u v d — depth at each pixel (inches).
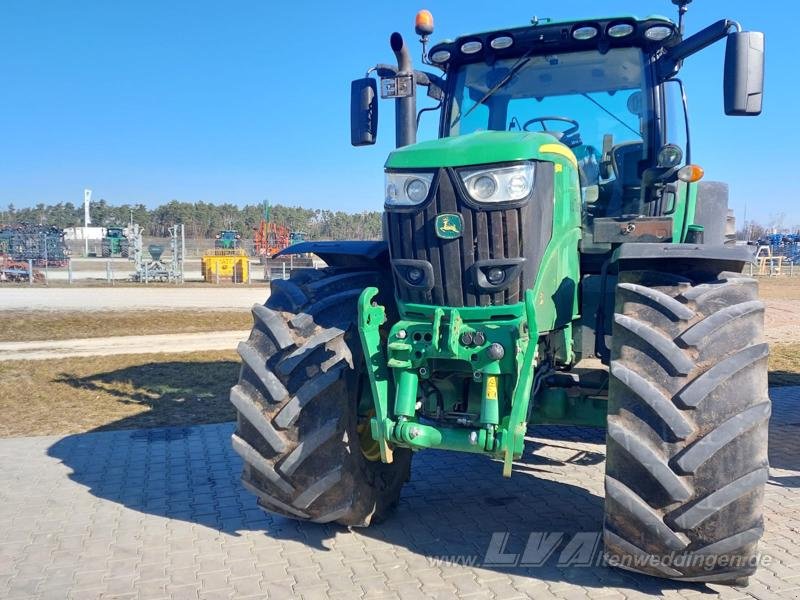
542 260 142.3
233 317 668.1
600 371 167.9
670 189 177.9
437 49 194.9
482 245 136.3
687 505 123.6
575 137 189.5
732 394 124.4
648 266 149.4
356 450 155.1
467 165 135.9
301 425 147.2
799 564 150.3
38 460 233.8
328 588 142.9
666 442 124.6
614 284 160.7
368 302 139.7
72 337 538.0
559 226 149.4
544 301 143.4
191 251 2251.5
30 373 381.1
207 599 139.4
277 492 152.4
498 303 137.1
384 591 141.2
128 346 490.6
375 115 189.8
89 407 308.3
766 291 969.5
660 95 184.5
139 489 205.3
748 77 150.6
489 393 134.1
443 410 147.6
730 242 274.7
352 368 151.2
